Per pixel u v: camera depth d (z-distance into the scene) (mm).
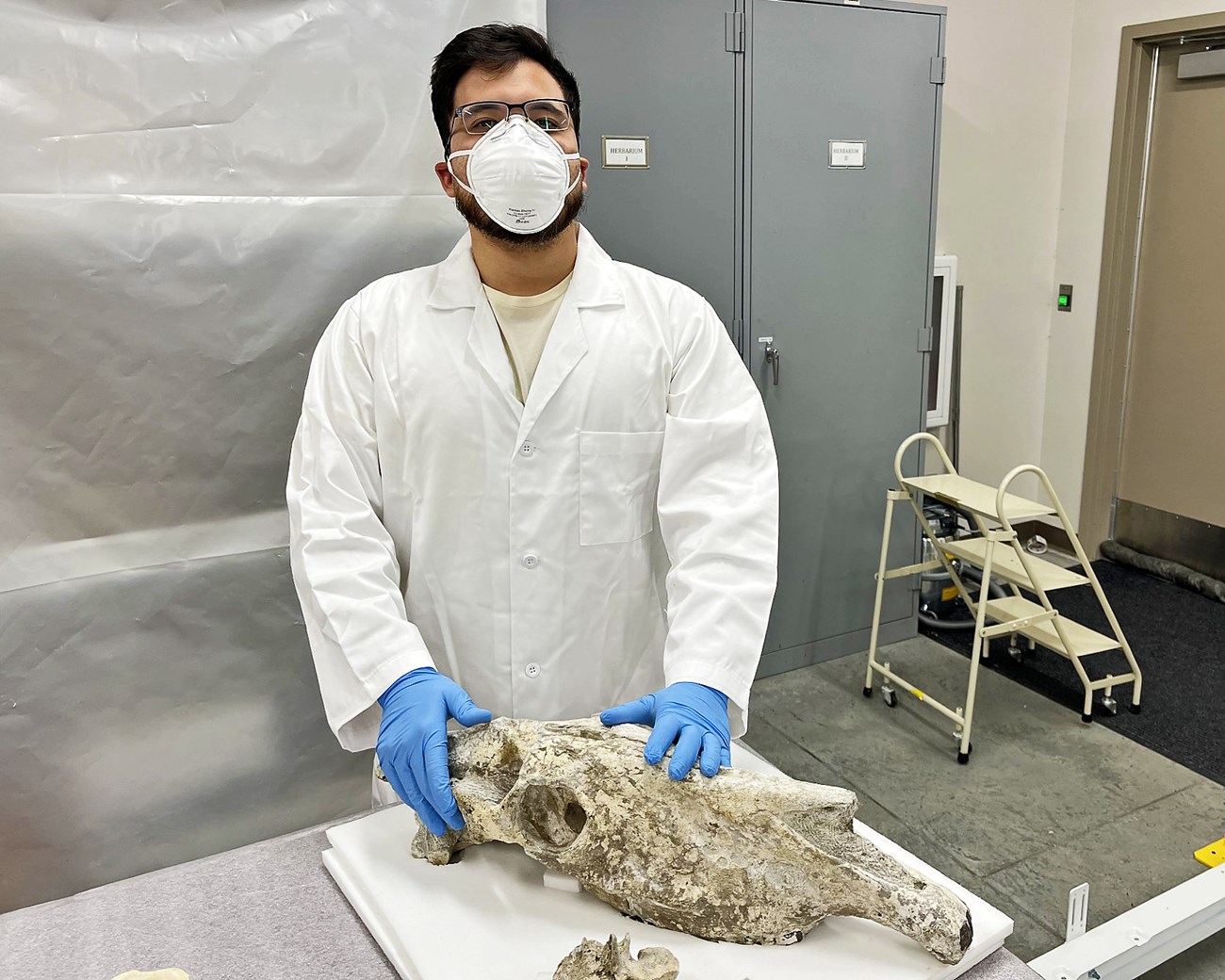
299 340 1555
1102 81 3434
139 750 1581
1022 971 942
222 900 1083
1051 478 3924
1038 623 2705
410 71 1553
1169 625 3252
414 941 952
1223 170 3234
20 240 1338
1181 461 3578
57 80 1334
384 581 1225
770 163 2490
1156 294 3541
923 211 2787
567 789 979
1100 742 2580
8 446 1395
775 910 931
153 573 1528
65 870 1568
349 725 1212
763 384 2670
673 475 1294
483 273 1308
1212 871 1454
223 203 1461
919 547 3119
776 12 2381
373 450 1299
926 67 2664
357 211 1559
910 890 914
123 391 1448
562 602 1322
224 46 1424
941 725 2686
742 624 1194
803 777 2449
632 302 1351
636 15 2205
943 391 3377
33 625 1460
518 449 1274
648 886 950
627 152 2287
